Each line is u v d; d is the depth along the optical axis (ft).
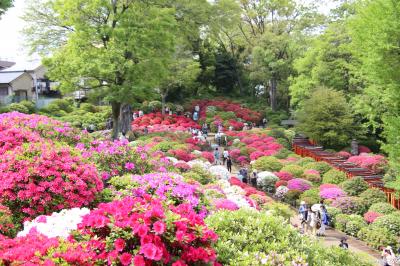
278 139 116.16
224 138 117.08
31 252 17.28
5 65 178.19
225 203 34.73
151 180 32.73
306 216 56.80
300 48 154.81
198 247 17.83
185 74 140.67
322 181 79.10
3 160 29.45
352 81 105.40
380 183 75.61
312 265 23.49
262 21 178.29
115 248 16.97
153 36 91.15
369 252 50.78
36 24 103.35
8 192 27.40
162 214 17.49
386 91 57.52
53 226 23.59
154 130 113.50
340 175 77.36
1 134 35.37
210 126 139.74
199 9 120.88
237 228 23.94
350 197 65.87
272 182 77.97
